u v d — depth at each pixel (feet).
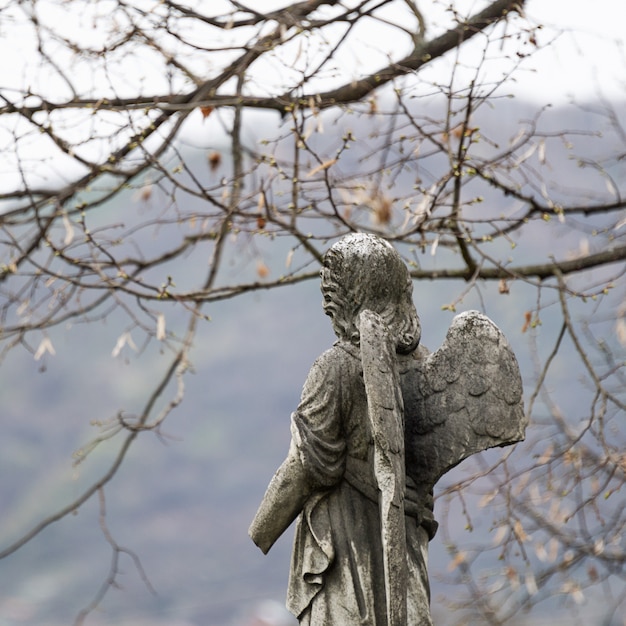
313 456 28.27
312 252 52.26
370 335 27.58
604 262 55.42
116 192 52.21
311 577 28.27
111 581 51.21
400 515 26.99
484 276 54.08
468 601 56.70
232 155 55.67
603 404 50.80
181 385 51.78
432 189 50.37
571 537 55.57
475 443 28.37
